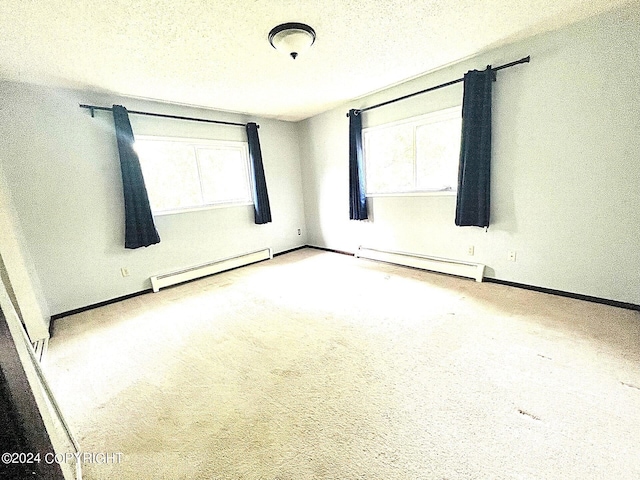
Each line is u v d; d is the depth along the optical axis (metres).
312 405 1.47
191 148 3.73
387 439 1.25
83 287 2.96
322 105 3.93
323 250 4.89
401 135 3.51
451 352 1.83
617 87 2.07
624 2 1.89
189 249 3.73
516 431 1.24
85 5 1.55
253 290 3.21
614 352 1.71
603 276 2.32
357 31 2.06
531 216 2.60
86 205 2.93
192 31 1.91
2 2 1.46
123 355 2.07
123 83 2.69
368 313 2.46
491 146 2.71
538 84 2.39
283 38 1.97
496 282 2.93
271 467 1.15
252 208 4.35
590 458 1.11
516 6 1.88
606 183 2.21
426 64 2.76
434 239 3.37
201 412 1.47
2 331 0.66
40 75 2.39
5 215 2.14
